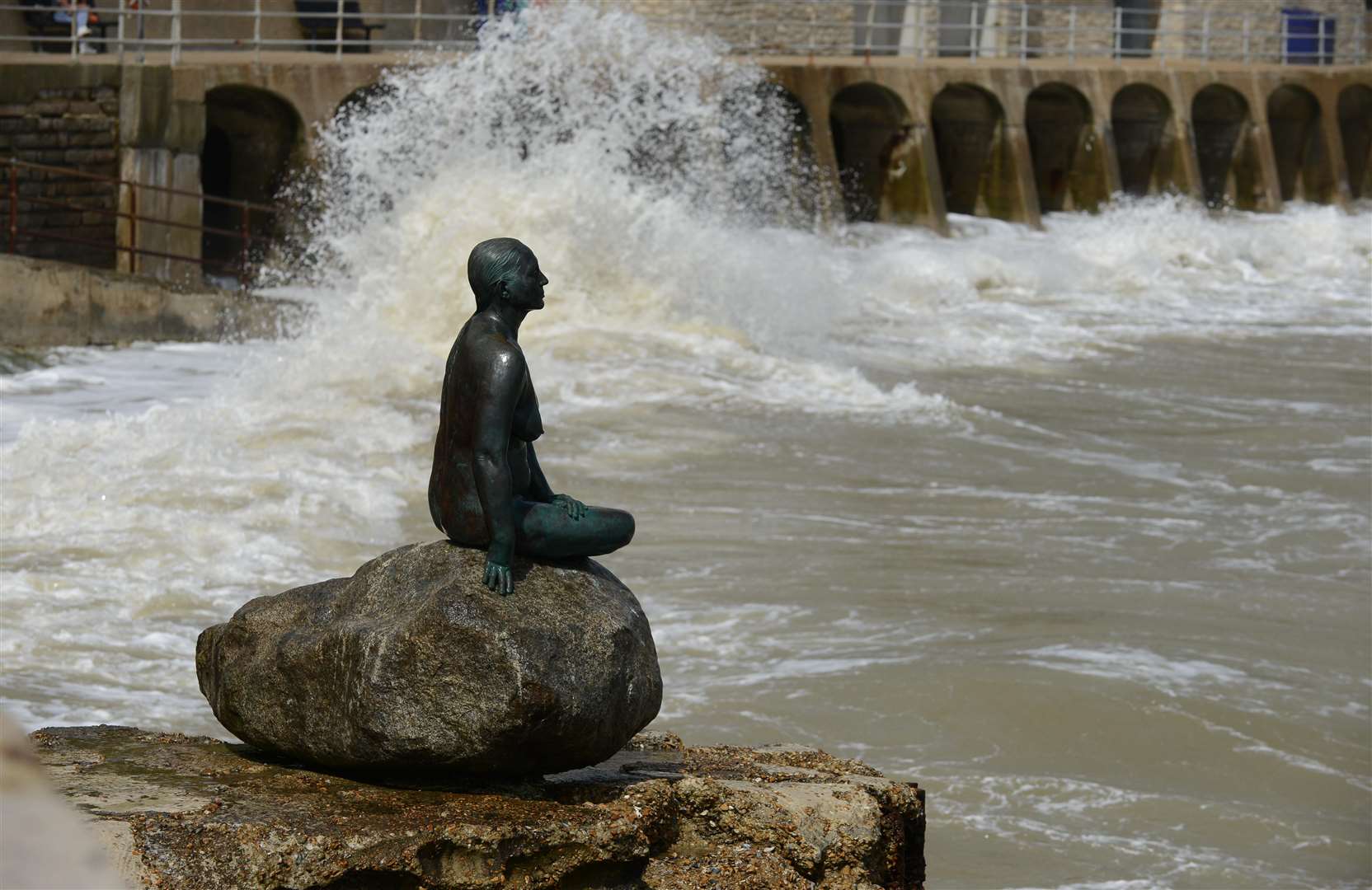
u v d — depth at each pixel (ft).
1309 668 31.48
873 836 14.83
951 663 30.32
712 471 47.75
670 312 74.13
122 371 62.13
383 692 13.51
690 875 13.78
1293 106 146.30
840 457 50.72
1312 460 53.98
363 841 12.35
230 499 41.14
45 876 2.03
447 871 12.69
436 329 72.64
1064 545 40.98
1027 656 31.04
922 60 122.42
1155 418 61.26
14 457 44.27
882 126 121.60
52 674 28.40
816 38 126.62
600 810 13.61
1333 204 144.25
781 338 75.41
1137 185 139.44
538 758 13.73
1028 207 123.44
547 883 13.07
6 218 77.30
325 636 14.06
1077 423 59.62
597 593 14.20
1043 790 25.17
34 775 2.09
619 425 53.21
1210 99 142.82
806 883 13.97
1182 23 151.23
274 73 87.45
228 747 15.71
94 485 41.88
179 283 69.77
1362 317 94.79
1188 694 29.35
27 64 77.51
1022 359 75.25
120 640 30.73
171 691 27.91
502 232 73.46
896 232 116.16
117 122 80.23
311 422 50.39
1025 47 132.36
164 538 37.52
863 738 26.81
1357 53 161.79
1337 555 41.14
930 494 46.32
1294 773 26.27
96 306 66.80
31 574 34.24
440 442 14.43
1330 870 22.67
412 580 14.19
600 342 66.85
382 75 90.74
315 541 38.34
